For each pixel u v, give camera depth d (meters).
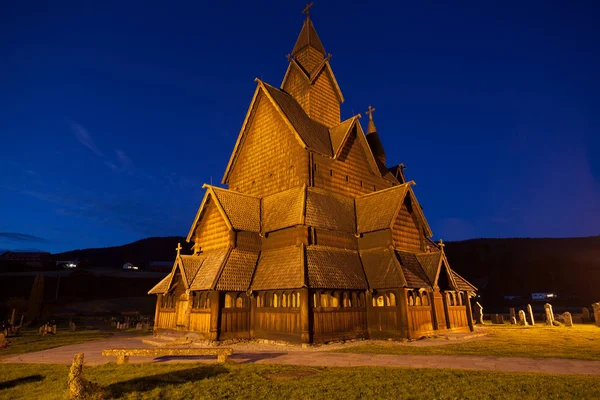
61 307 78.31
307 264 25.25
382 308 26.69
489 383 12.48
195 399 11.66
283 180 32.47
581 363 16.48
